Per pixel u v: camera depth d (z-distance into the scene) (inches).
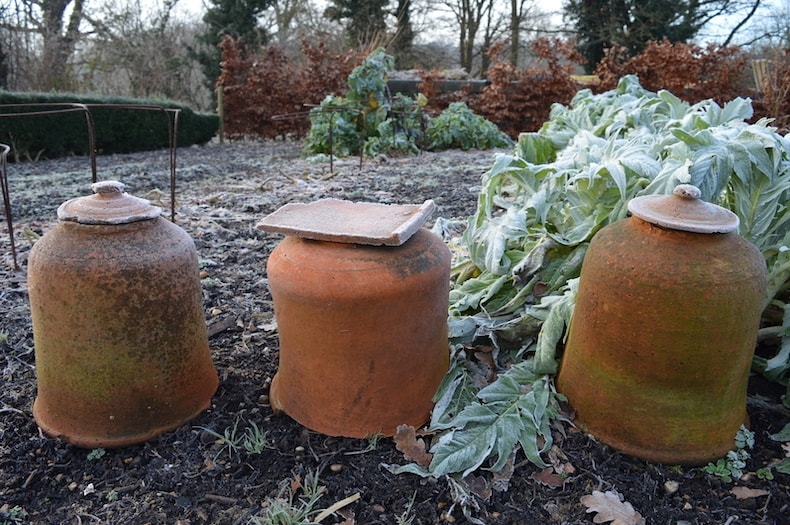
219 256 167.0
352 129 393.7
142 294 79.5
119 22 745.6
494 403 85.4
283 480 77.9
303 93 533.6
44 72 612.1
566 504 74.2
